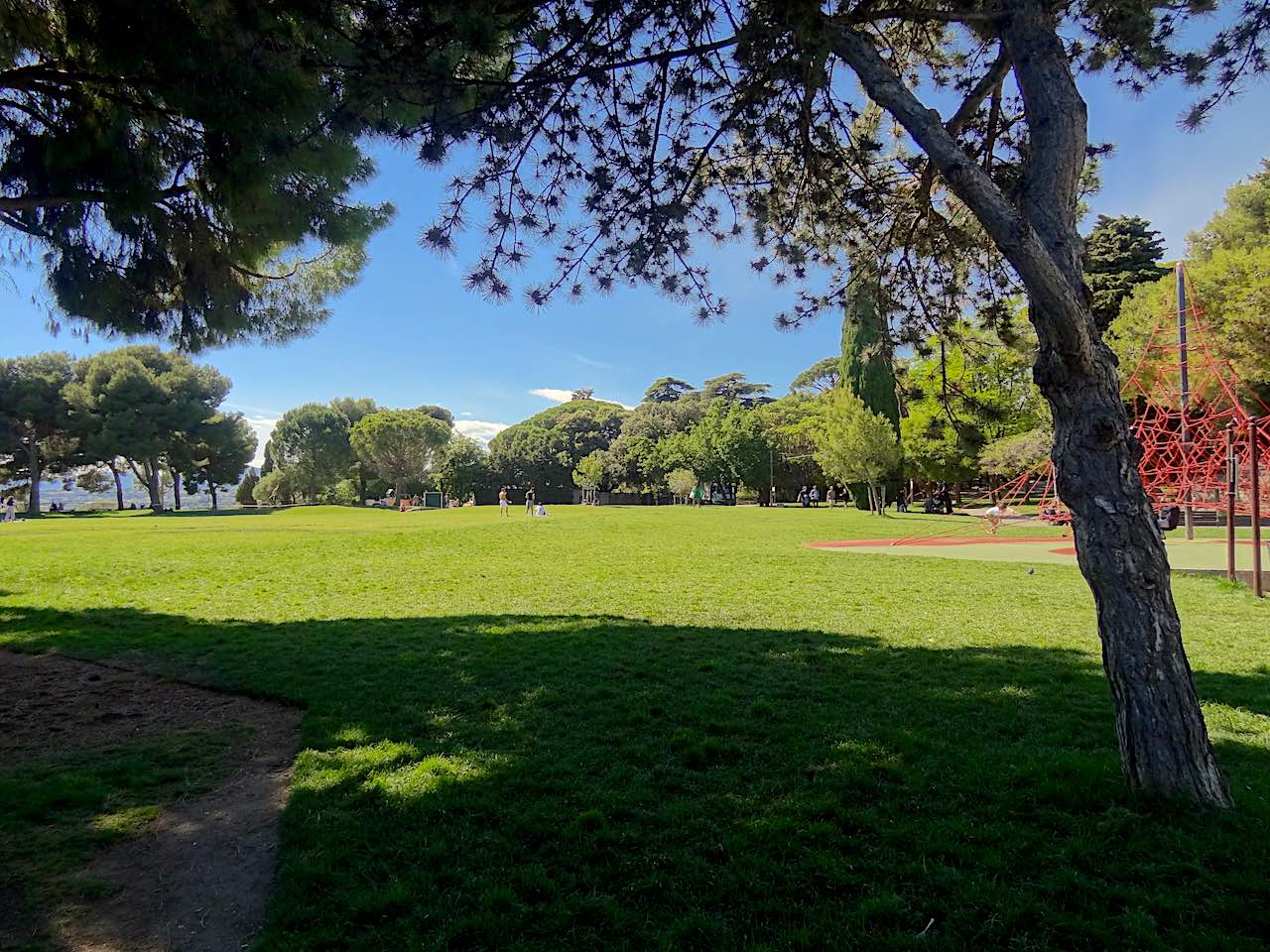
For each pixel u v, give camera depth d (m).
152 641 7.32
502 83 4.30
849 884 2.77
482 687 5.59
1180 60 4.43
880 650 6.77
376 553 16.45
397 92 4.09
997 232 3.17
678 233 5.15
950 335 5.84
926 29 5.18
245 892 2.88
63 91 4.88
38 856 3.15
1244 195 24.94
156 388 49.00
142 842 3.30
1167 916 2.53
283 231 5.40
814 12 3.59
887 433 34.47
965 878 2.79
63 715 5.12
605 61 4.36
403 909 2.68
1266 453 11.58
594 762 4.04
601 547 18.05
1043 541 19.77
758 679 5.72
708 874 2.86
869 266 5.96
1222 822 3.08
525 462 69.06
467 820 3.37
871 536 22.12
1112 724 4.63
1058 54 3.54
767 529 25.12
